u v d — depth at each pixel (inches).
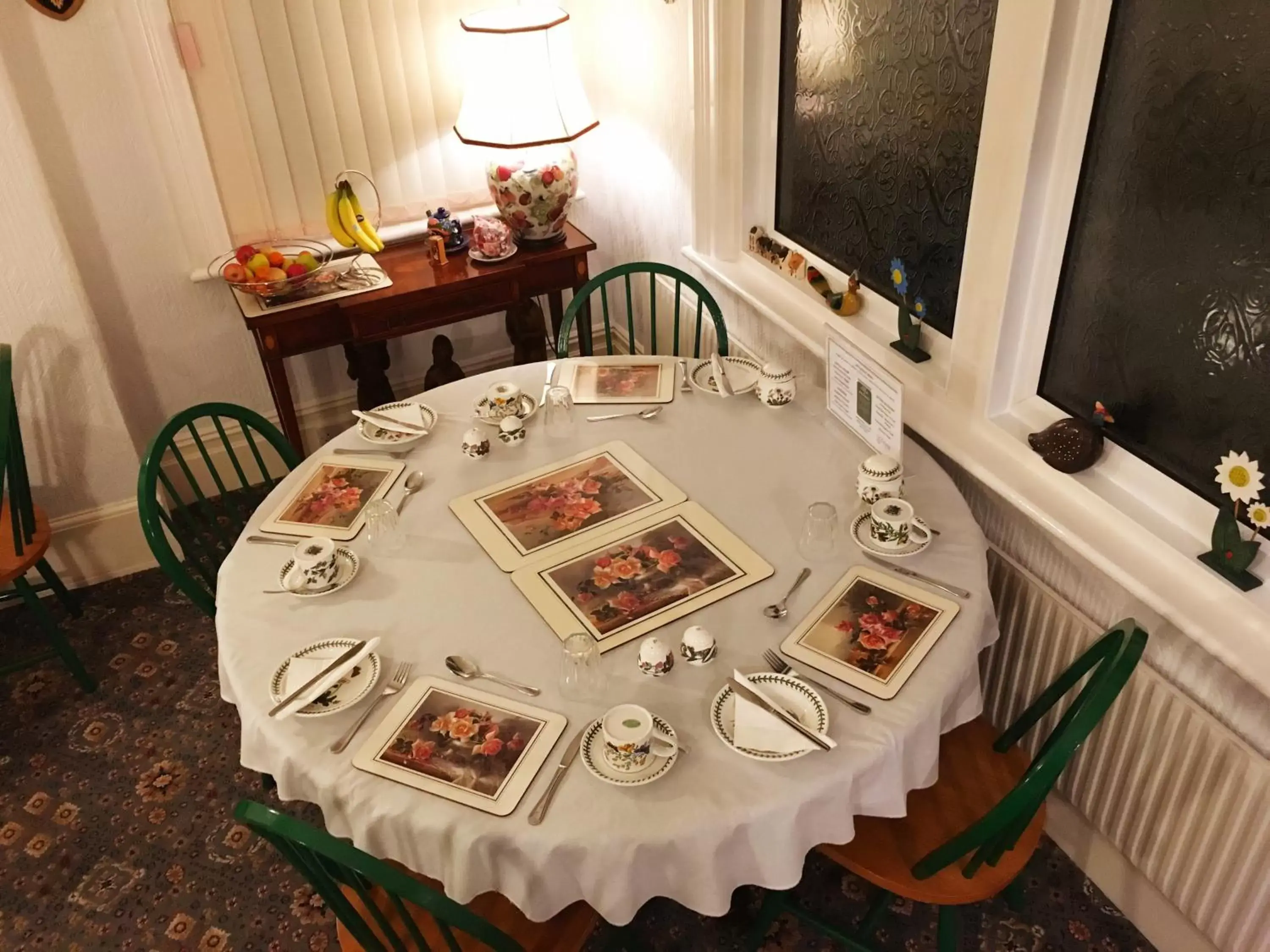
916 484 74.2
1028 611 74.9
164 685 102.3
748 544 69.3
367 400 123.9
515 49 107.6
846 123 87.7
